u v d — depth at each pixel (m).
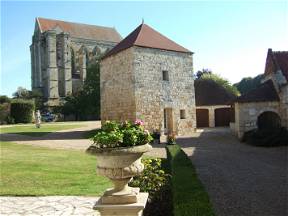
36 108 63.09
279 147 20.38
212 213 5.08
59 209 8.22
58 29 72.50
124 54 27.94
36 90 72.31
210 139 25.61
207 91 41.00
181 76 29.61
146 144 5.91
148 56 27.69
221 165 14.38
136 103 26.70
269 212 7.69
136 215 5.50
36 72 76.56
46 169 13.21
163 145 22.19
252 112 24.03
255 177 11.66
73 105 62.00
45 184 10.88
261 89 24.55
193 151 19.31
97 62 65.75
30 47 79.00
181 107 29.45
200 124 39.81
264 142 20.84
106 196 5.66
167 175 8.77
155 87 27.86
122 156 5.50
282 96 23.14
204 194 6.18
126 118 27.72
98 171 5.72
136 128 6.10
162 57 28.45
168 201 7.55
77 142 23.55
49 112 63.44
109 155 5.46
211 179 11.46
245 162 15.15
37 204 8.67
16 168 13.30
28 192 9.80
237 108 24.72
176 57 29.36
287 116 22.39
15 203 8.78
